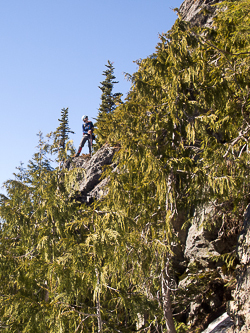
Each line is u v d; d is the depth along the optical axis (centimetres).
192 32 970
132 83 1044
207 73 905
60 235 902
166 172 842
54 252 857
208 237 1166
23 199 1019
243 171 824
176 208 919
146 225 891
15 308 743
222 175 818
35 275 819
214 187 785
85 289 748
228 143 852
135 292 838
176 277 1243
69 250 706
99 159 1728
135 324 956
